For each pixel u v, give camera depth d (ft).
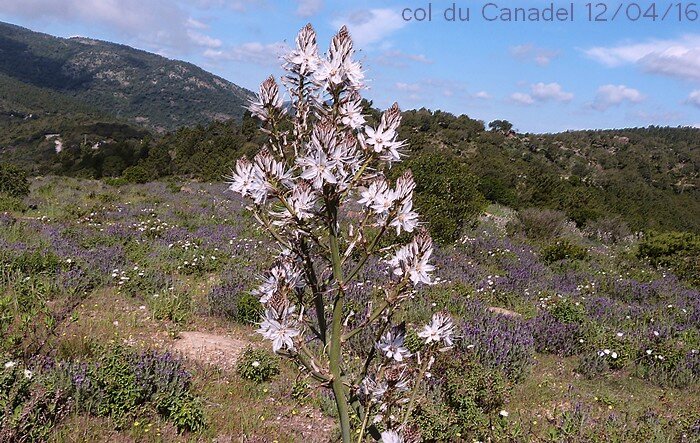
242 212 71.31
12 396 16.70
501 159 203.62
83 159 254.88
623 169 291.79
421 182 57.41
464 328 28.48
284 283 7.81
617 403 23.34
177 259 42.98
